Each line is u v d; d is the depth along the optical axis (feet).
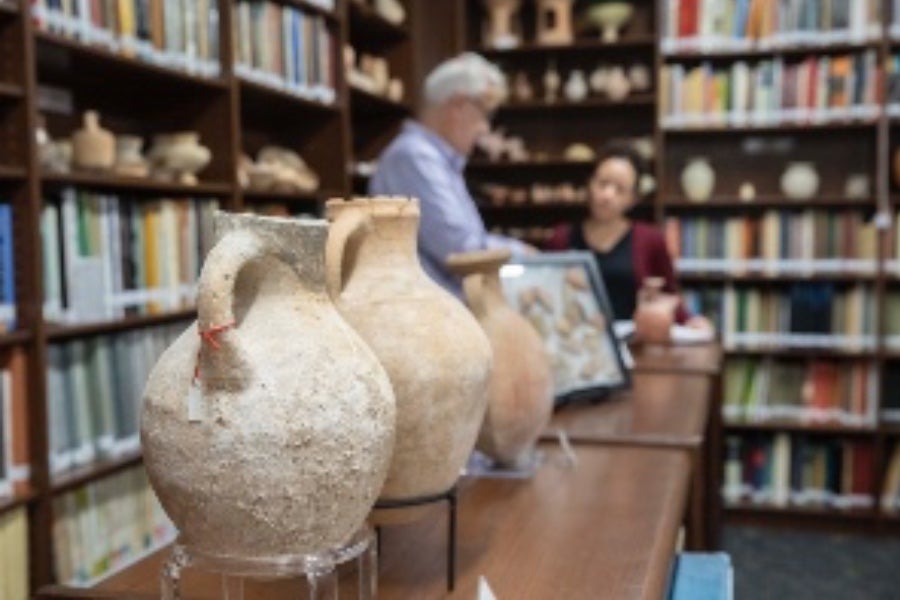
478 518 3.81
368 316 2.97
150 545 8.52
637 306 10.10
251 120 12.17
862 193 14.10
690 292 14.39
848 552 12.79
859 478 13.92
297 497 2.36
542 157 15.25
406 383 2.89
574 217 15.79
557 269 6.39
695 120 14.25
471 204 8.54
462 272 4.18
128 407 8.17
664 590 3.25
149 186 8.23
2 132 6.79
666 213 15.20
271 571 2.45
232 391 2.32
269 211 10.82
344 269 3.13
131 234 8.16
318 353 2.42
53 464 7.19
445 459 3.05
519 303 5.99
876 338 13.66
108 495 7.93
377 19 13.48
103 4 7.70
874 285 13.71
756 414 14.26
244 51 9.76
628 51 15.47
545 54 15.70
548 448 5.00
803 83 13.82
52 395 7.22
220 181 9.49
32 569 7.06
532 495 4.12
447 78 8.16
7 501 6.73
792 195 14.32
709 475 8.74
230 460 2.31
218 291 2.29
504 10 15.25
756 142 15.01
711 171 14.69
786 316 14.06
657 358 8.38
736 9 13.94
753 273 14.08
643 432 5.32
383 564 3.30
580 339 6.29
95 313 7.68
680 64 14.56
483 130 8.53
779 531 13.85
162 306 8.56
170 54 8.59
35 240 6.82
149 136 9.66
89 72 8.36
